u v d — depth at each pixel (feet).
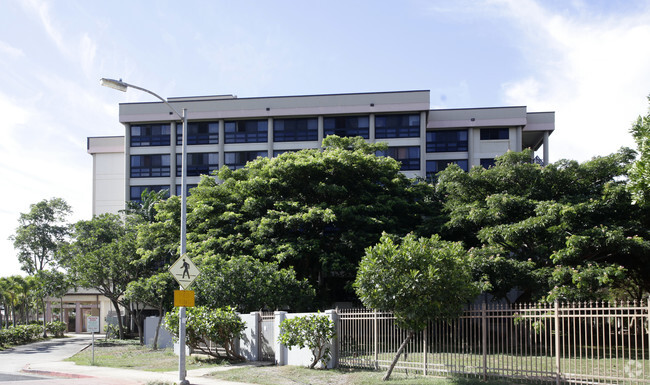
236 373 58.49
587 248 69.21
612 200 70.90
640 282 87.04
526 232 70.64
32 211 212.23
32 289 175.63
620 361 58.34
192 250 96.78
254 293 76.74
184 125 58.23
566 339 76.79
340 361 58.44
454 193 90.74
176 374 60.70
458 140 166.30
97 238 143.74
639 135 53.52
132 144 169.58
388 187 101.09
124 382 57.26
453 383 45.57
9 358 95.61
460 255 48.32
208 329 65.41
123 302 130.93
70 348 118.11
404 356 54.13
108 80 53.16
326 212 85.87
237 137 166.20
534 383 44.60
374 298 47.26
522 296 82.23
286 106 162.20
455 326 51.03
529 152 85.51
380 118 160.97
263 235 91.71
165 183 166.61
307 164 93.61
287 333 58.54
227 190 104.22
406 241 48.21
